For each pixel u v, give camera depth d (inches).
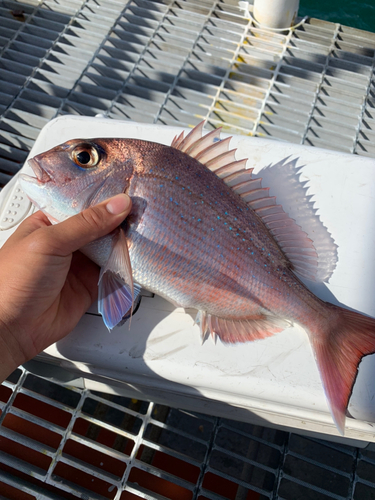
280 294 12.5
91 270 14.3
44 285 12.0
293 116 20.4
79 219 11.5
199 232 12.1
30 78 20.9
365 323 12.3
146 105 20.7
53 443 15.4
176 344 13.3
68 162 12.3
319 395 12.5
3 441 15.4
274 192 14.7
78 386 15.6
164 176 12.0
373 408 12.3
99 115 17.0
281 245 13.2
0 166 20.1
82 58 21.9
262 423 14.6
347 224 14.2
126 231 12.1
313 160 15.0
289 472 17.7
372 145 19.4
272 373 12.8
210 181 12.4
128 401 19.6
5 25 22.5
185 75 21.4
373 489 17.1
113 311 12.4
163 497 14.6
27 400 16.2
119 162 12.2
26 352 12.6
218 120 20.0
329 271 13.7
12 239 13.3
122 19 22.6
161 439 19.2
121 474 15.3
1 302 11.8
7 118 20.6
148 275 12.5
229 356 13.1
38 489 14.7
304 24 22.4
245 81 21.3
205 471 14.7
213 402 14.1
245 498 15.2
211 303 12.8
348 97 20.7
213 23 22.5
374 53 21.6
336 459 17.8
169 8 22.9
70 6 23.3
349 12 31.6
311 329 12.5
